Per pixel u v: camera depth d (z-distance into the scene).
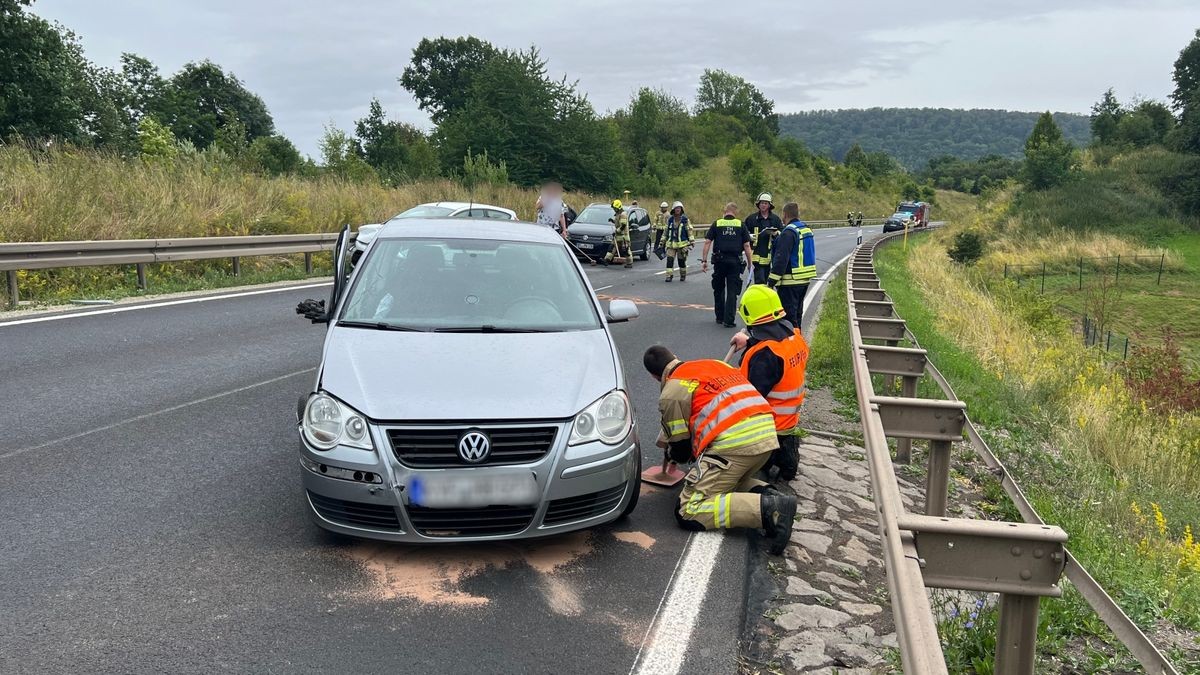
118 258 11.94
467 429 3.81
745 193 67.94
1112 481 7.48
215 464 5.26
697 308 13.88
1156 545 5.81
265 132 73.19
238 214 16.33
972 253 39.78
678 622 3.59
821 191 83.25
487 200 28.95
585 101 45.09
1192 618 4.32
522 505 3.85
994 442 7.24
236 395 6.89
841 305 14.79
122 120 40.31
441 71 81.19
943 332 13.81
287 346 8.91
